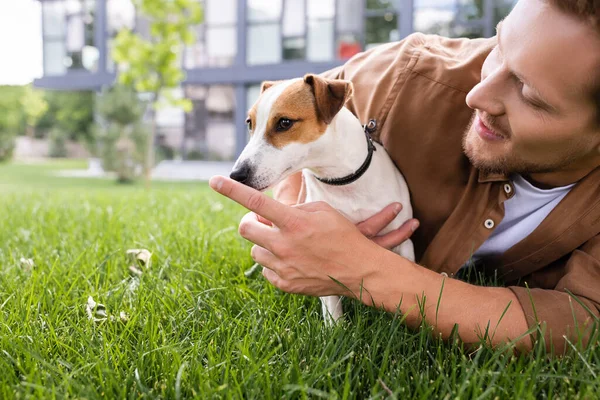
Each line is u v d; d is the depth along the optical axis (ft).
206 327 2.24
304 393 1.67
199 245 3.43
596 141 1.90
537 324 1.92
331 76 3.15
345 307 2.55
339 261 2.04
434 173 2.52
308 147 2.36
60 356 2.04
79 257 3.03
